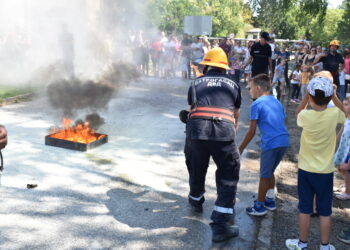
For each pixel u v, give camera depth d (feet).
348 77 32.14
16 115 23.93
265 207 12.59
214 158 10.85
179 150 18.33
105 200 12.76
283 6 43.37
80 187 13.67
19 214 11.55
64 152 17.21
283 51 40.96
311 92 9.56
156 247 10.19
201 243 10.49
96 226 11.10
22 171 14.83
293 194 14.23
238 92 11.01
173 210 12.27
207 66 11.56
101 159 16.55
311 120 9.63
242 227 11.44
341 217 12.63
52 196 12.86
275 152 11.32
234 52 42.57
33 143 18.26
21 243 10.07
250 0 45.39
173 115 25.71
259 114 11.34
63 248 9.94
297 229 11.59
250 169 16.34
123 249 10.03
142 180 14.53
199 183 11.75
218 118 10.44
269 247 10.46
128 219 11.59
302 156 10.00
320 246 10.14
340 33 110.83
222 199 10.73
